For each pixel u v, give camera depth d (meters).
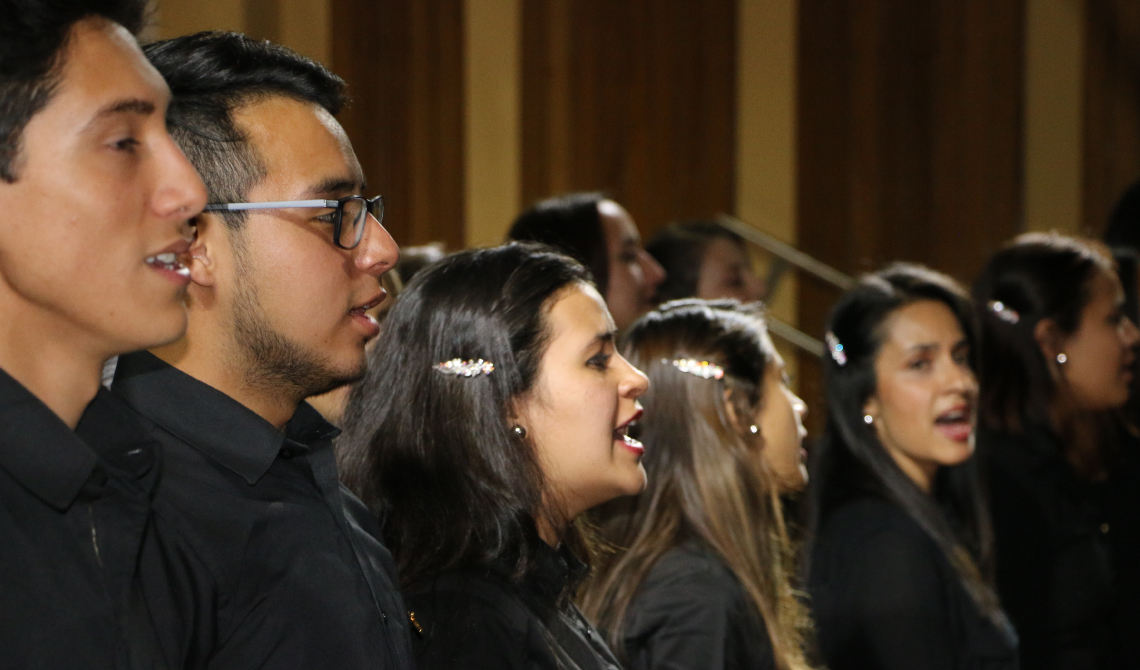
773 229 10.91
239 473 2.25
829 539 4.57
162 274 1.84
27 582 1.77
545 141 10.52
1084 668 5.14
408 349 3.01
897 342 4.75
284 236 2.28
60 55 1.72
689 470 3.77
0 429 1.77
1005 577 5.23
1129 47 11.69
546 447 2.96
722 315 4.06
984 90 11.31
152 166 1.84
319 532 2.30
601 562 3.73
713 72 10.78
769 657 3.61
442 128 10.32
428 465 2.88
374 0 10.07
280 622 2.14
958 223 11.30
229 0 9.59
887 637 4.18
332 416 3.45
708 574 3.54
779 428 4.14
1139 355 6.48
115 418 2.01
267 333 2.29
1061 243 5.74
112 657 1.83
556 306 3.00
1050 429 5.46
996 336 5.62
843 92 11.02
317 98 2.45
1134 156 11.78
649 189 10.69
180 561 2.06
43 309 1.80
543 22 10.48
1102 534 5.45
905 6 11.12
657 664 3.42
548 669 2.67
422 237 10.29
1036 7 11.47
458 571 2.71
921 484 4.83
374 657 2.26
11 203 1.72
